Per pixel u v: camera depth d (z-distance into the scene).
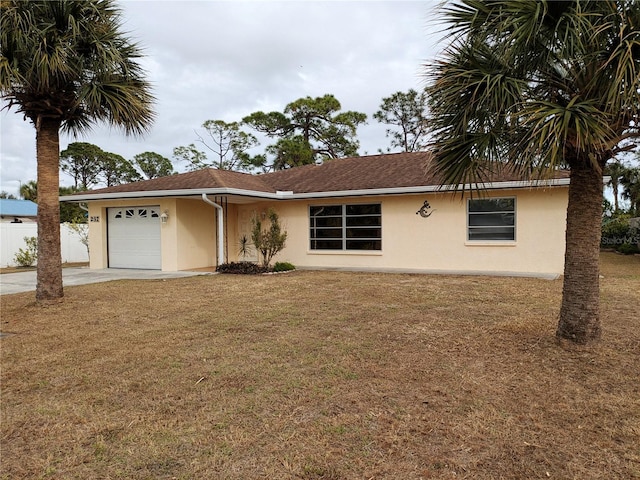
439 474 2.64
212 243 15.84
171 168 42.84
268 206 15.91
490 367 4.46
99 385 4.17
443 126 5.12
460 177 5.44
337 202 14.75
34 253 17.55
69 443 3.09
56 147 8.43
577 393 3.77
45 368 4.67
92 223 15.59
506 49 4.32
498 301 8.01
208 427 3.29
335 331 6.02
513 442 2.99
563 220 11.91
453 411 3.48
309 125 31.52
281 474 2.66
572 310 5.04
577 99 4.29
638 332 5.57
